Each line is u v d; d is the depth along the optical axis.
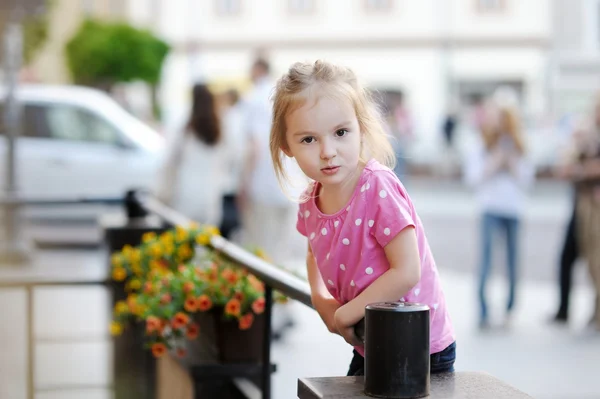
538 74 47.41
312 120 2.51
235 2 48.94
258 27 48.91
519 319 9.72
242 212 9.04
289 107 2.55
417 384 2.26
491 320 9.63
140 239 5.93
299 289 3.13
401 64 48.78
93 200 6.79
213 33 48.66
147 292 4.54
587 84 38.06
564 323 9.51
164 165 8.99
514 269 9.41
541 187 27.30
